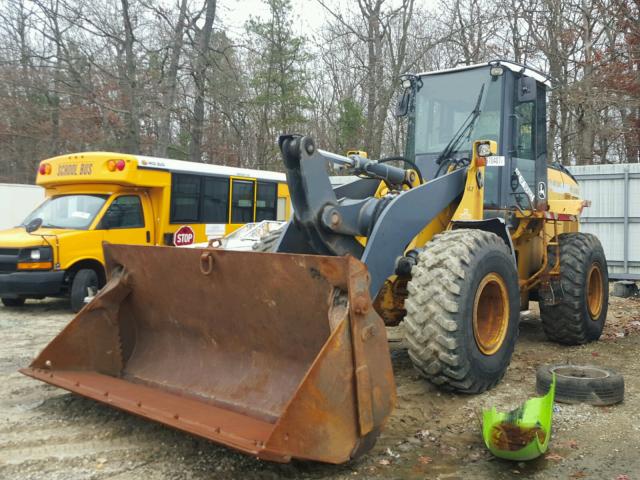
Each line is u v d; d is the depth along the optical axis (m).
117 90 20.42
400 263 4.77
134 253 4.57
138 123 18.78
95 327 4.64
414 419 4.41
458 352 4.48
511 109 6.03
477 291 4.68
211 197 11.49
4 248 9.09
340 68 26.16
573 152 22.52
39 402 4.71
